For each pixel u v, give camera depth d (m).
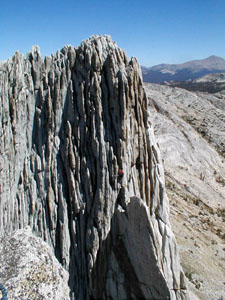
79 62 17.03
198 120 92.25
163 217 15.32
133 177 15.88
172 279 13.48
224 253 31.42
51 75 17.77
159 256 12.97
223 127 89.06
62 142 17.47
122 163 15.61
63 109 17.58
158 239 14.41
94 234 15.77
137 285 13.70
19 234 17.38
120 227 14.72
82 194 16.75
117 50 16.67
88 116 16.58
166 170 57.53
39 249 16.80
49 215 17.61
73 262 16.83
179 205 43.06
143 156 16.05
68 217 17.23
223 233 37.47
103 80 16.27
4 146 18.53
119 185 15.67
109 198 15.71
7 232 18.17
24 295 14.46
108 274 14.96
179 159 65.25
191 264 26.22
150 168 16.00
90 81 16.50
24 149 18.52
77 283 16.39
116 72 15.91
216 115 98.38
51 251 17.16
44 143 18.05
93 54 16.36
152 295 13.17
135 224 13.47
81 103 16.72
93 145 16.20
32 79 18.47
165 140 70.00
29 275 15.33
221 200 52.91
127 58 16.84
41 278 15.41
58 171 17.56
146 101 16.22
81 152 16.81
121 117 15.51
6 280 14.98
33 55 18.30
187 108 101.44
